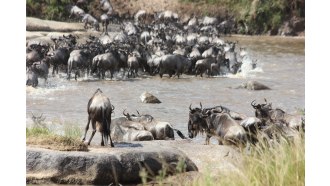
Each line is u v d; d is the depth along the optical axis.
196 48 142.88
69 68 122.88
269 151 39.81
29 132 52.59
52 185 43.47
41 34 184.25
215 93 111.12
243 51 158.38
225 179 34.88
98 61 123.81
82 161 44.62
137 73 132.00
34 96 100.94
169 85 119.50
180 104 99.19
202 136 70.25
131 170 45.66
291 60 162.50
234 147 56.62
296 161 33.69
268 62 157.88
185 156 48.00
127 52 133.25
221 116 59.06
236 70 139.62
